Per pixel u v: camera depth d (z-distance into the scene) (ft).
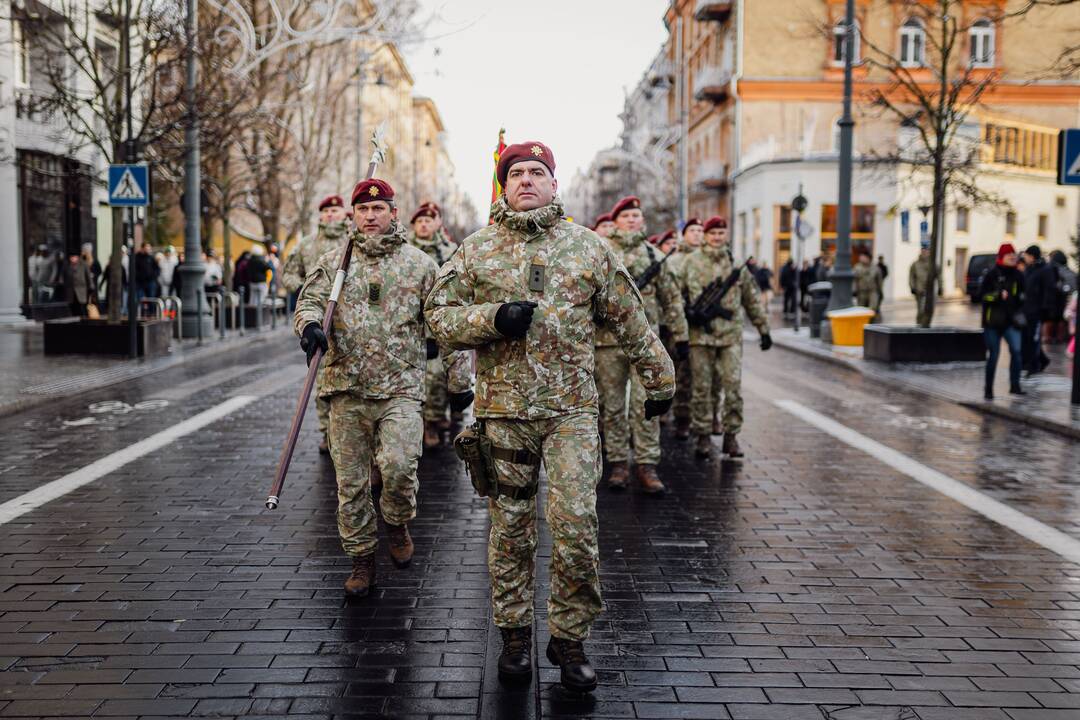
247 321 77.15
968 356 52.90
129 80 50.11
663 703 12.17
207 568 17.28
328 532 19.57
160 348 53.72
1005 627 14.87
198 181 62.80
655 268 24.12
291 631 14.37
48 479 24.16
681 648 13.92
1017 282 39.14
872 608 15.62
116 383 42.88
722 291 26.81
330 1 48.67
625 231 25.18
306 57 77.30
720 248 26.89
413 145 293.23
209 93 55.57
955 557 18.42
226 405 36.55
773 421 34.60
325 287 15.90
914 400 40.42
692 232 27.96
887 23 132.16
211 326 65.98
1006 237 138.21
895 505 22.36
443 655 13.52
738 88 137.08
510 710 11.82
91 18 70.03
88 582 16.51
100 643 13.88
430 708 11.95
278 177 88.02
